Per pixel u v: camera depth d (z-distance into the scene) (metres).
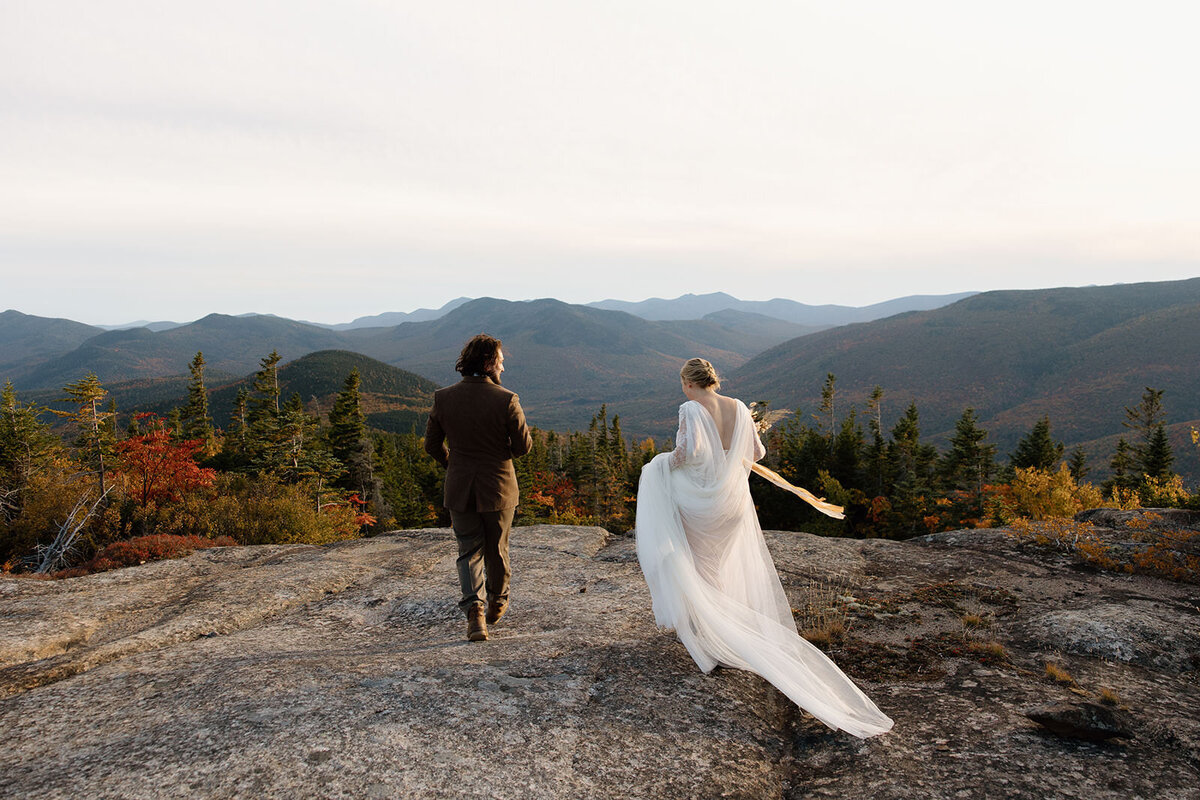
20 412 43.84
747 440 4.27
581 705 3.50
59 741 3.18
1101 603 5.44
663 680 3.88
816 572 6.68
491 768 2.83
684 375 4.35
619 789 2.78
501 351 4.70
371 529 45.72
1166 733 3.26
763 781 2.99
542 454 88.56
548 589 6.30
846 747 3.28
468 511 4.64
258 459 41.28
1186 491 15.10
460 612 5.57
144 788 2.63
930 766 3.03
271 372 56.00
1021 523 8.01
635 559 7.47
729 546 4.27
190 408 65.50
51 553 15.80
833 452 64.06
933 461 65.44
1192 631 4.64
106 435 32.12
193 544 9.16
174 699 3.57
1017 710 3.55
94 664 4.49
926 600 5.68
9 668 4.35
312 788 2.62
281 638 5.06
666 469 4.34
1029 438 73.62
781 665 3.70
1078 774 2.90
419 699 3.45
